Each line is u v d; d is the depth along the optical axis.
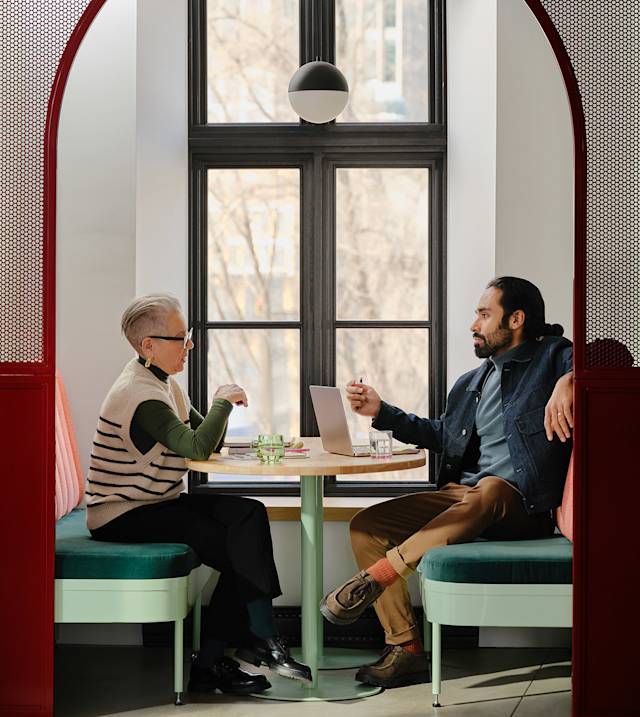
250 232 5.62
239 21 5.61
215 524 4.25
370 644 4.98
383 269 5.62
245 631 4.27
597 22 3.90
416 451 4.54
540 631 4.98
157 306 4.40
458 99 5.39
